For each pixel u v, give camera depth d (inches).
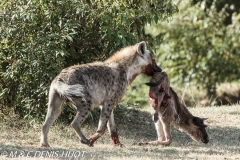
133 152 612.7
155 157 589.6
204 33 1264.8
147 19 727.1
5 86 740.0
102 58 744.3
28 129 710.5
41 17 713.0
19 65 711.7
